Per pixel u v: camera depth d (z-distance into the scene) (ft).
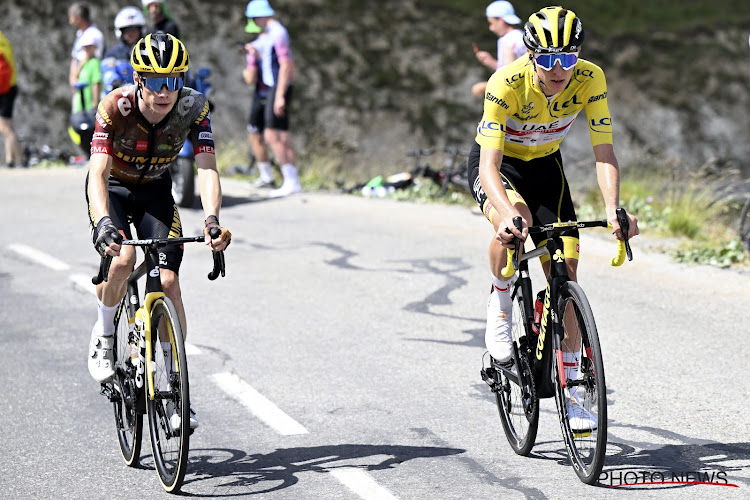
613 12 234.17
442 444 32.65
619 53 217.56
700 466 29.91
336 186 97.60
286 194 90.07
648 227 71.97
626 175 89.40
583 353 27.99
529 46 28.37
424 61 206.49
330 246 67.00
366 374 40.57
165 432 28.89
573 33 27.96
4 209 82.69
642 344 43.78
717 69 214.69
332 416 35.68
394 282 56.70
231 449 32.68
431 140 188.75
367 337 46.03
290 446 32.73
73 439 34.17
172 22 79.77
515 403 32.14
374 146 185.88
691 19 234.17
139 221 32.24
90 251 66.33
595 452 27.63
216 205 29.60
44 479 30.55
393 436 33.50
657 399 36.60
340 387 38.96
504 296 31.96
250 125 93.50
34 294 55.57
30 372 41.96
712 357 41.52
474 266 60.29
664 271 57.67
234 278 58.49
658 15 235.40
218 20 202.90
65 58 191.01
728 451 31.14
